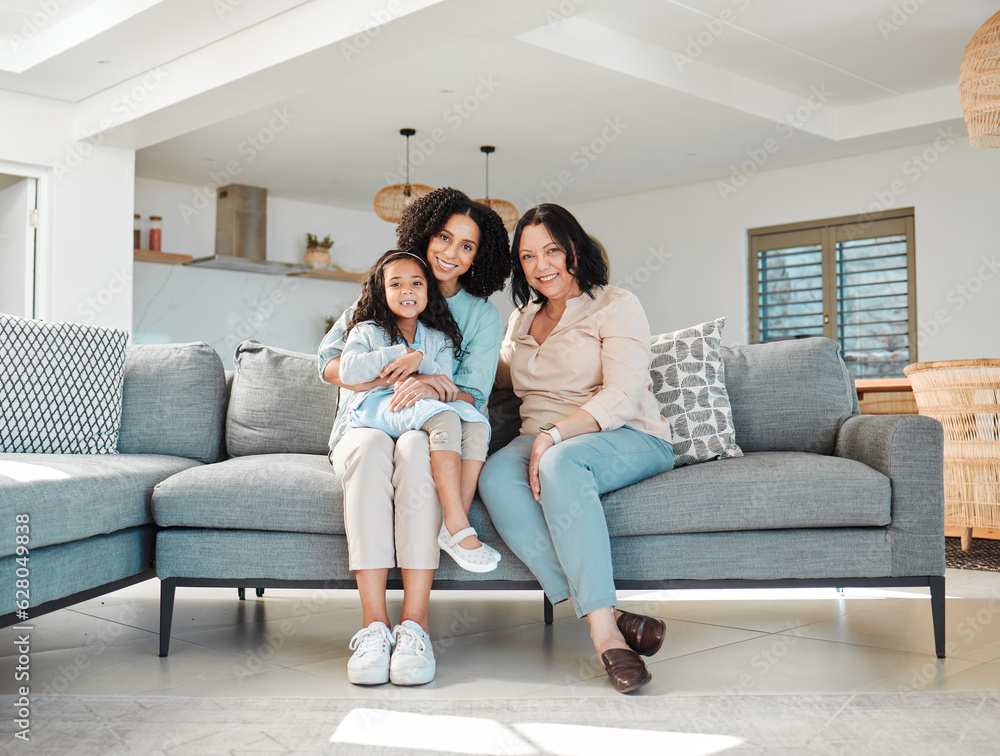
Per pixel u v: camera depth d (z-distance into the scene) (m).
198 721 1.59
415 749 1.46
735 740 1.48
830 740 1.48
